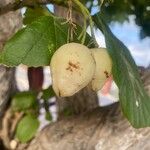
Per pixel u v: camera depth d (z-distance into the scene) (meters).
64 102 0.64
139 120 0.31
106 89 0.62
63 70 0.26
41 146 0.55
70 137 0.52
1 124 0.70
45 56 0.28
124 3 0.71
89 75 0.26
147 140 0.46
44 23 0.29
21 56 0.27
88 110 0.58
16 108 0.66
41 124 0.73
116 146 0.47
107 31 0.31
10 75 0.43
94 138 0.50
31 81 0.60
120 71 0.30
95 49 0.28
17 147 0.67
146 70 0.51
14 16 0.41
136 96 0.32
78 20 0.41
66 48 0.26
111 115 0.51
